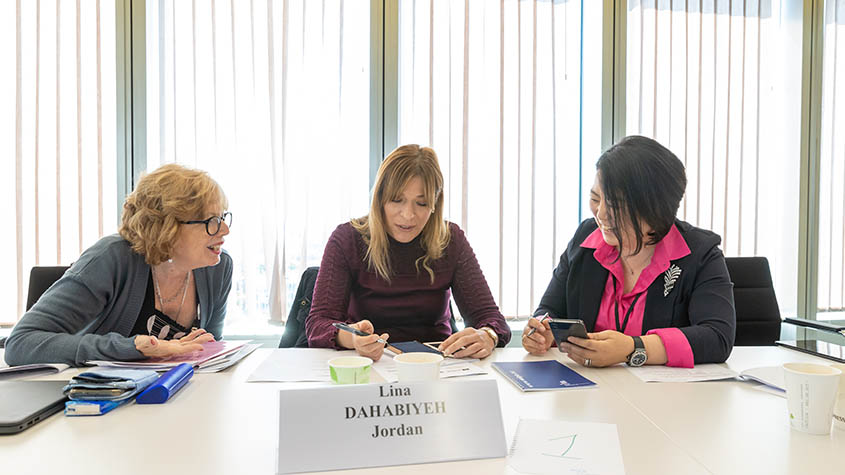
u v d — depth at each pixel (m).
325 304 1.67
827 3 3.02
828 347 1.51
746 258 2.05
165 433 0.86
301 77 2.63
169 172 1.55
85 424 0.90
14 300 2.50
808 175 2.98
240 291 2.62
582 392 1.09
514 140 2.77
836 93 3.05
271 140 2.60
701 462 0.76
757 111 2.96
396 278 1.77
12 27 2.46
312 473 0.73
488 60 2.75
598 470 0.74
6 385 1.07
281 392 0.77
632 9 2.86
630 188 1.43
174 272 1.66
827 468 0.75
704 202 2.92
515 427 0.89
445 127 2.72
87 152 2.53
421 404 0.80
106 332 1.53
